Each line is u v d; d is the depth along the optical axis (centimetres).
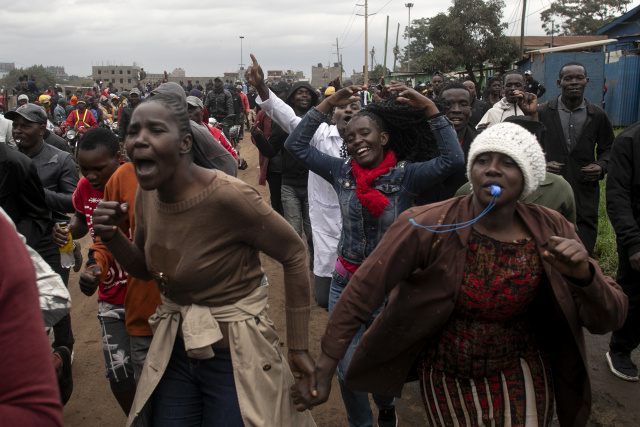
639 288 406
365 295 228
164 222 221
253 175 1372
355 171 325
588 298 206
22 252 125
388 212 317
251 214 220
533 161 211
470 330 227
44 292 212
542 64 2309
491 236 221
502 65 3550
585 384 223
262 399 228
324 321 543
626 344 423
